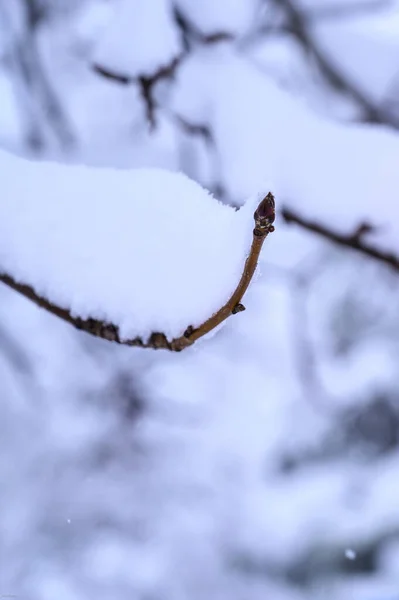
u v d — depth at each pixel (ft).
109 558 5.98
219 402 6.92
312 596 7.00
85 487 5.64
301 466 7.97
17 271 1.35
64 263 1.34
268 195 1.23
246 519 6.92
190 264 1.31
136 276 1.32
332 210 1.65
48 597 5.72
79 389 5.57
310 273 4.58
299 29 3.07
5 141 4.14
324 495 7.57
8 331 5.66
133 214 1.35
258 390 7.14
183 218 1.33
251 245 1.25
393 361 7.23
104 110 3.66
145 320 1.31
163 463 5.95
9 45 3.94
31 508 5.65
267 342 6.70
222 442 6.90
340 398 7.11
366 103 2.85
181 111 1.90
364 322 6.83
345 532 7.34
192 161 2.76
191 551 6.23
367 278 6.15
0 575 5.60
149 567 6.08
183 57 1.97
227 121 1.80
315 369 4.80
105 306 1.32
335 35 2.99
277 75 3.63
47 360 5.83
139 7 1.87
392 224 1.64
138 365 5.49
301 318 4.62
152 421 5.63
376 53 2.93
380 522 7.38
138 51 1.87
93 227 1.35
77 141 3.96
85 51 4.02
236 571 6.77
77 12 4.03
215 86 1.87
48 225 1.35
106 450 5.60
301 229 1.68
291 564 7.11
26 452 5.64
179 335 1.30
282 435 7.53
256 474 7.42
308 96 3.49
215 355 6.61
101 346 5.49
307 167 1.68
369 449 7.83
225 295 1.29
